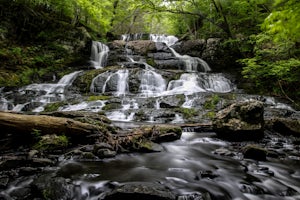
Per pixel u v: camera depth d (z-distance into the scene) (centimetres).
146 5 1451
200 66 1716
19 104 1043
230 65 1709
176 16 2120
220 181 395
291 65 1000
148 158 500
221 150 560
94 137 569
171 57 1747
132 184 337
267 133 729
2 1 1430
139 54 1805
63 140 523
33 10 1583
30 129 507
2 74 1252
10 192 334
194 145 617
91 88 1273
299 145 646
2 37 1388
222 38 1783
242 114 681
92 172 407
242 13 1488
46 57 1504
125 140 557
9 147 505
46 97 1120
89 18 2180
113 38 2288
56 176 382
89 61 1719
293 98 1160
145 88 1298
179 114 903
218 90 1380
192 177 406
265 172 439
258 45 1304
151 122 848
